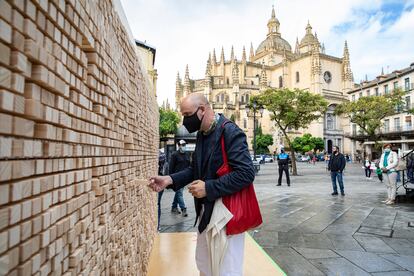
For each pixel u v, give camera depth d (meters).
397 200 8.53
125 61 1.97
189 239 4.23
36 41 0.70
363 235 5.03
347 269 3.52
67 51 0.91
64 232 0.90
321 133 50.09
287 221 6.12
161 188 2.18
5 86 0.58
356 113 27.67
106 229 1.43
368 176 18.73
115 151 1.67
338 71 54.06
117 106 1.69
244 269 3.12
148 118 3.68
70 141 0.95
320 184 14.19
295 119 20.94
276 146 49.81
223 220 1.78
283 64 56.00
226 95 52.62
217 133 1.92
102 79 1.33
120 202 1.82
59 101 0.85
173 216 6.60
